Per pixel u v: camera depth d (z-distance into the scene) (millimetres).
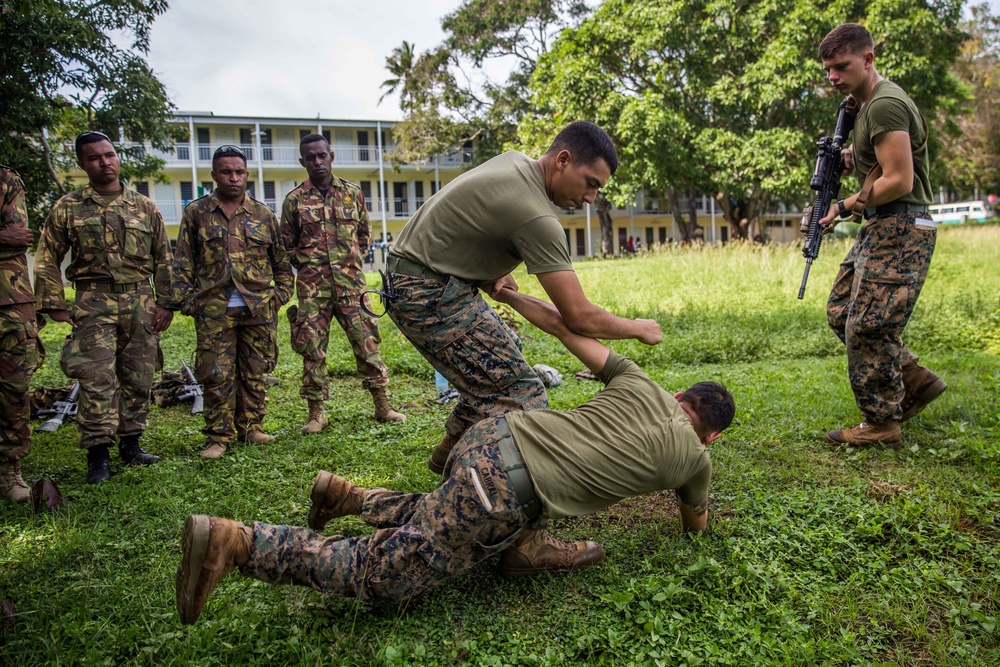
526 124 22906
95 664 2207
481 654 2273
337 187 4984
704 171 21375
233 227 4449
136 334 4227
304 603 2541
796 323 8414
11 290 3693
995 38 36781
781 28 18969
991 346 6859
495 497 2316
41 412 5383
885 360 3943
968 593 2559
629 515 3303
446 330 2791
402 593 2363
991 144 36688
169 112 11266
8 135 8922
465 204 2729
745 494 3449
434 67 32750
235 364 4578
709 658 2211
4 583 2750
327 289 4895
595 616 2473
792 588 2572
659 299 11188
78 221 4055
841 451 4070
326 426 5004
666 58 21047
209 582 2104
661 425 2576
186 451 4586
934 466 3717
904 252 3832
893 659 2246
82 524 3324
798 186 19359
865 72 3912
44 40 7922
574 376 6445
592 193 2803
